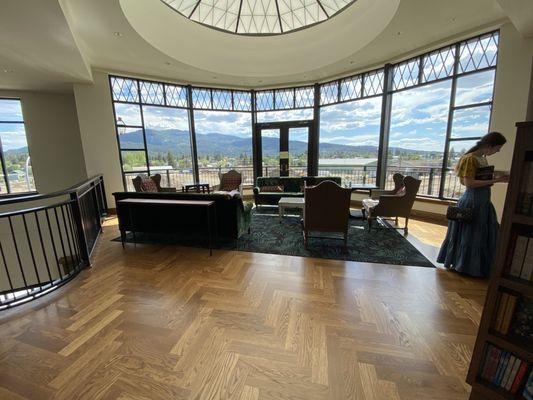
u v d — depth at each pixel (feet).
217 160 23.18
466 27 12.30
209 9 15.47
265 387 4.40
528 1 8.21
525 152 3.27
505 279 3.52
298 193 18.22
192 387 4.41
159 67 16.85
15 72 14.08
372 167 19.04
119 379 4.59
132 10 11.47
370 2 13.14
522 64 11.12
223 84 21.52
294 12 16.17
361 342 5.46
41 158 18.76
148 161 19.77
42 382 4.56
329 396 4.23
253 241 12.02
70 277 8.30
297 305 6.85
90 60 15.40
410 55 15.24
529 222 3.26
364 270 8.89
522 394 3.54
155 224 11.86
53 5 8.05
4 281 17.98
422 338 5.57
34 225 18.33
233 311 6.61
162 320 6.27
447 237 8.85
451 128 14.29
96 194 13.39
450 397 4.18
